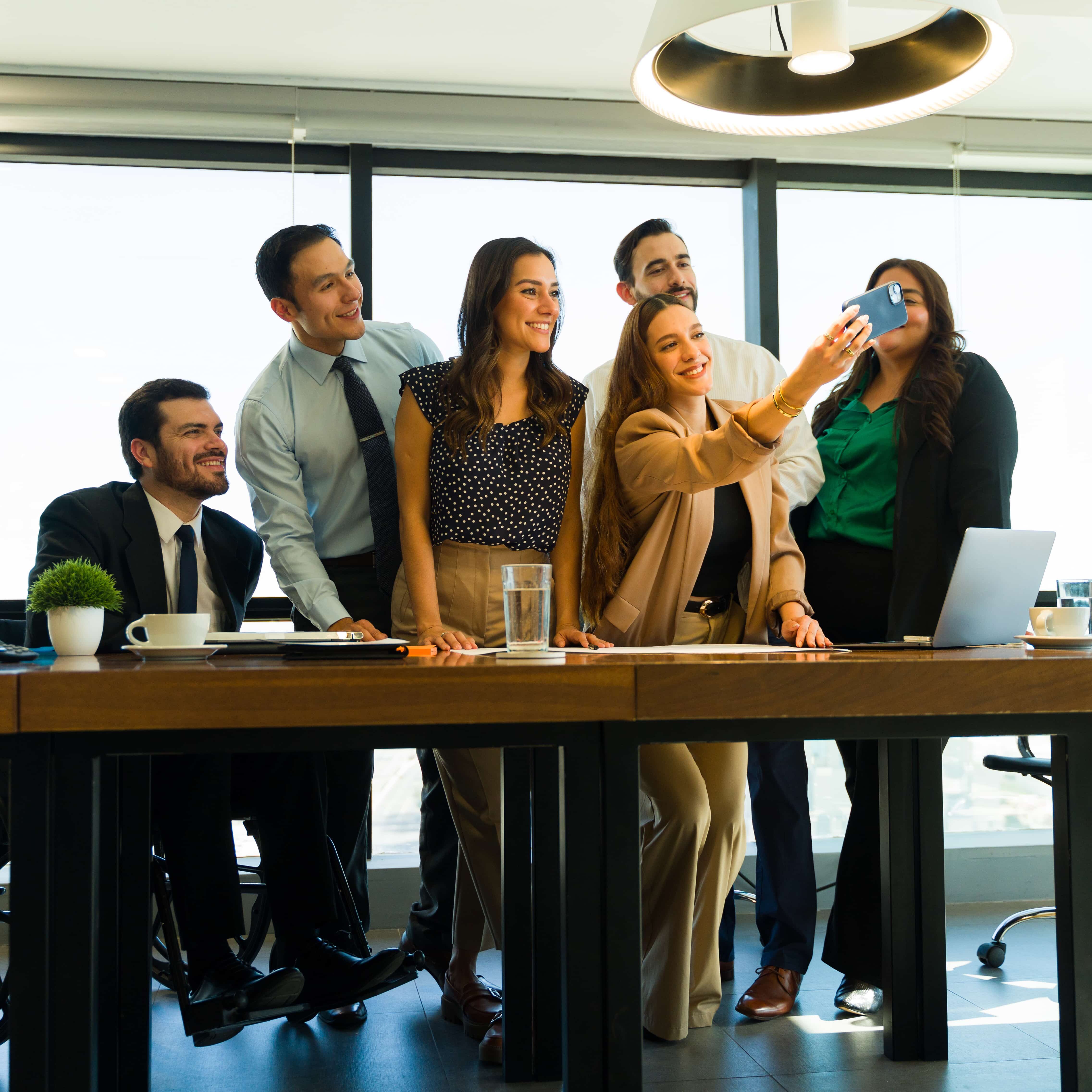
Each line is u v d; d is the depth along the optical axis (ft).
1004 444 7.61
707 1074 6.13
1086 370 11.69
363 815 8.00
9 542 10.08
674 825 6.46
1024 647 5.41
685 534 6.50
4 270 10.18
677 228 10.48
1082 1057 3.83
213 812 5.79
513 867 5.98
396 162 10.77
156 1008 7.72
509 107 10.43
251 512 10.18
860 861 7.16
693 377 6.66
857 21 9.62
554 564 7.01
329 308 7.75
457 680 3.40
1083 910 3.82
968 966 8.46
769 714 3.53
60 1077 3.28
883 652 4.89
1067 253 11.74
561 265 11.14
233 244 10.55
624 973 3.55
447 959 7.87
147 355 10.36
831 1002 7.55
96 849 3.34
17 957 3.25
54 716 3.23
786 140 10.85
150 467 7.15
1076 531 11.60
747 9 4.86
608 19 9.47
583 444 7.11
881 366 8.25
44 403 10.18
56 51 9.75
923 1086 5.93
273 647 4.80
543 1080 6.09
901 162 11.13
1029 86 10.70
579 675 3.46
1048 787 11.30
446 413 6.74
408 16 9.36
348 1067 6.39
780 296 11.28
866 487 7.94
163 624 4.58
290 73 10.28
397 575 7.49
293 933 5.94
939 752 6.31
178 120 10.01
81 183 10.36
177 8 9.14
